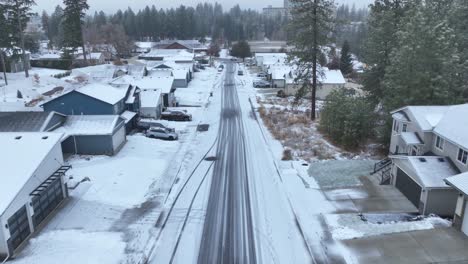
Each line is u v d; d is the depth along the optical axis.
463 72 34.38
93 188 26.88
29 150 22.97
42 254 19.08
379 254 18.73
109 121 34.62
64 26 81.75
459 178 20.77
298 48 44.34
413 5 38.44
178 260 18.83
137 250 19.61
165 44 135.38
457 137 24.11
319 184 27.55
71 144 33.34
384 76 37.78
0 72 71.88
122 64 95.44
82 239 20.48
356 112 35.44
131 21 166.00
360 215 22.83
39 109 44.25
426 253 18.59
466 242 19.44
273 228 21.72
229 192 26.56
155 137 39.28
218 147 36.62
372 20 43.53
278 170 30.48
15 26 63.41
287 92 65.56
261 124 45.16
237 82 79.69
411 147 29.28
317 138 38.59
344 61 92.75
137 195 26.11
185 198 25.69
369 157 33.50
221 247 19.94
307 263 18.34
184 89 69.44
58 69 84.38
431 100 33.31
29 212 20.62
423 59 32.34
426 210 22.72
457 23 40.44
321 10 41.81
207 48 141.12
